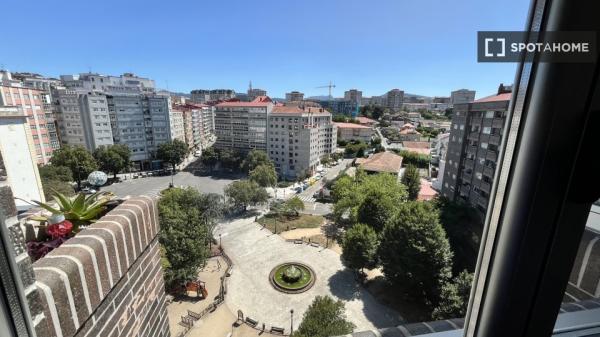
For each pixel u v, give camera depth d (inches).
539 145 45.2
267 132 2260.1
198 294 772.6
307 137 2098.9
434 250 634.8
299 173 2178.9
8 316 46.5
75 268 81.3
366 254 767.7
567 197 45.6
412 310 700.0
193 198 1085.8
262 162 2030.0
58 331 74.1
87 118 1717.5
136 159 2140.7
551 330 54.7
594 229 61.4
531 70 44.8
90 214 127.5
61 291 74.9
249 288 815.1
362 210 1000.9
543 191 46.0
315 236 1156.5
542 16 42.2
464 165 923.4
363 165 1737.2
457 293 566.6
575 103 41.6
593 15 38.9
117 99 1939.0
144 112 2123.5
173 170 2226.9
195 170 2336.4
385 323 670.5
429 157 2170.3
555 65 41.3
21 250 53.7
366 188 1206.3
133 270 119.6
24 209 134.3
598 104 41.1
